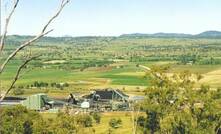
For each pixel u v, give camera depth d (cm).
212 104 6662
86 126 11869
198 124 6769
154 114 7044
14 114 7819
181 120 6712
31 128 7856
